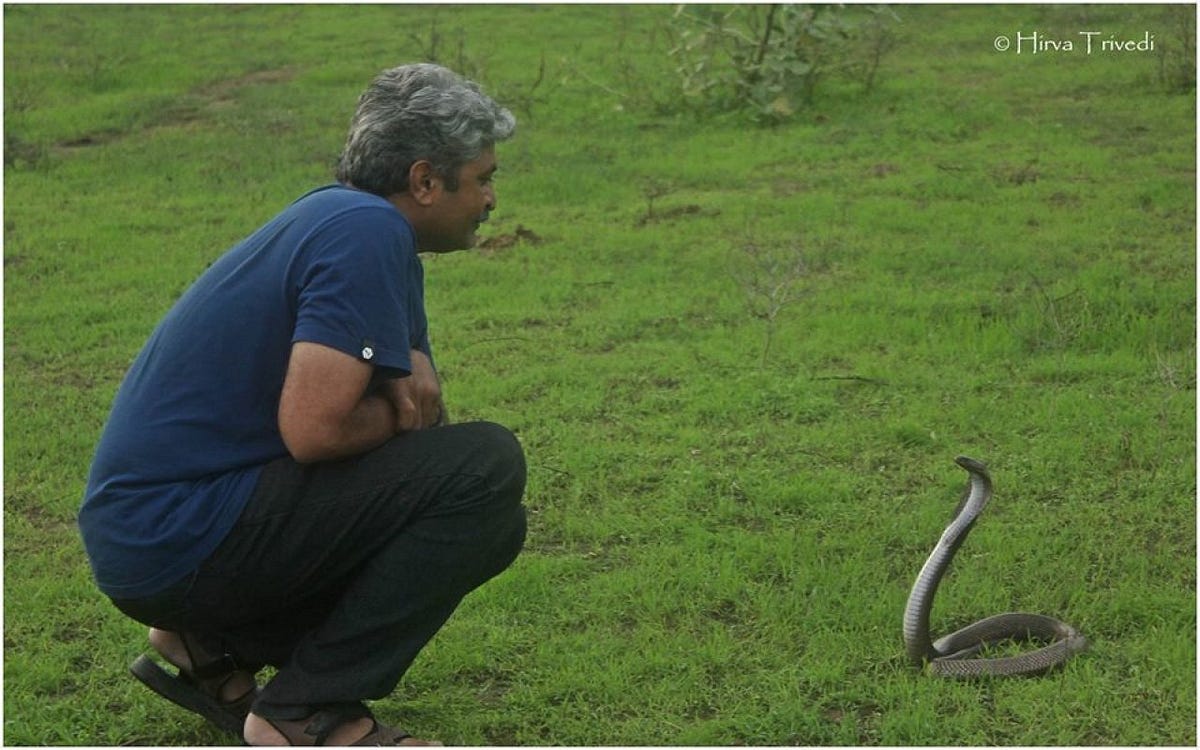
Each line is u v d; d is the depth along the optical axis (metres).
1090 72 14.92
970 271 8.84
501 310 8.39
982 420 6.49
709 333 7.88
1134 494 5.72
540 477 5.96
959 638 4.47
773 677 4.32
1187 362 7.22
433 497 3.64
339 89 15.68
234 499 3.60
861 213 10.25
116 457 3.62
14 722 4.18
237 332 3.60
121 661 4.55
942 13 18.59
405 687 4.36
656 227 10.16
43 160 12.66
